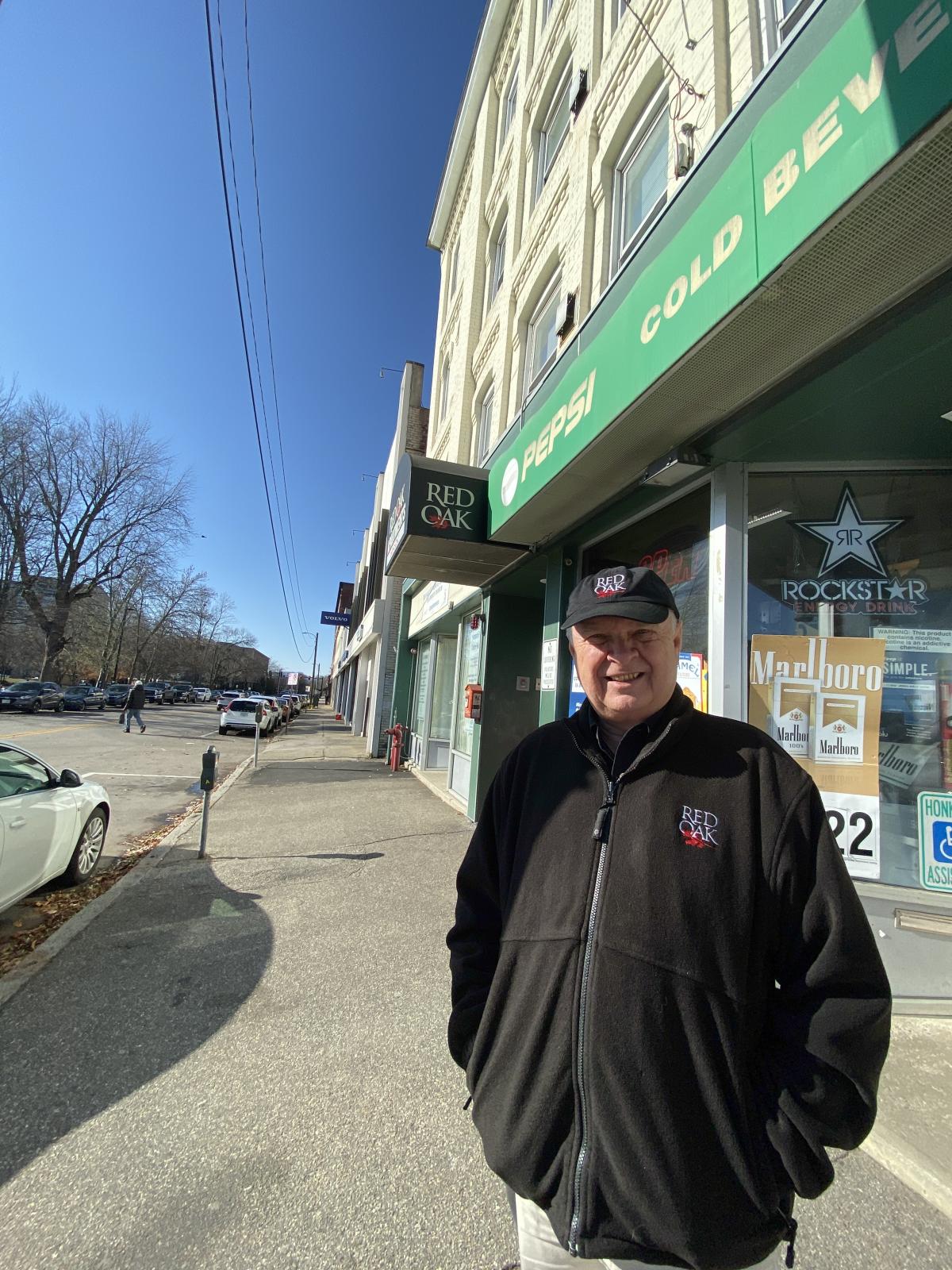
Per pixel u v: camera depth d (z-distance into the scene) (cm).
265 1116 239
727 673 349
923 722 336
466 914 152
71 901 474
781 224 215
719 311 246
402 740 1391
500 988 129
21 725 1980
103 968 357
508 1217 197
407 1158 220
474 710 766
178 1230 189
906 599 348
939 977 307
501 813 154
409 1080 263
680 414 327
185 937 399
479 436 1011
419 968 363
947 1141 221
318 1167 214
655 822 120
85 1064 268
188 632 6775
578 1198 110
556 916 124
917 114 166
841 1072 102
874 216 192
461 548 615
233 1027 299
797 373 280
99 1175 208
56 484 3684
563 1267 125
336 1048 284
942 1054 274
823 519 362
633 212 534
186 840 648
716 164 312
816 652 346
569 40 714
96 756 1333
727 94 369
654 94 505
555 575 580
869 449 346
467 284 1092
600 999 112
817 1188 101
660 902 113
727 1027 106
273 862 570
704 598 395
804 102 211
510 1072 121
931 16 165
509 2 1008
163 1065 269
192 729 2350
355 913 445
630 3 523
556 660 559
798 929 112
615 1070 107
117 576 4034
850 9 232
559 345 611
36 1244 183
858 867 328
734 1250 102
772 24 344
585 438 372
